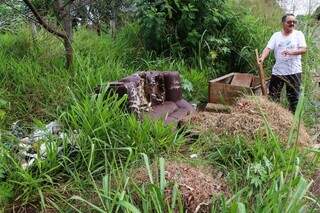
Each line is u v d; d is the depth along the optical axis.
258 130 4.10
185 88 5.87
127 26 7.51
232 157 3.82
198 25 7.01
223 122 4.32
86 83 5.07
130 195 2.99
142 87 4.76
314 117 5.32
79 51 6.24
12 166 3.53
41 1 6.39
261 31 7.57
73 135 3.84
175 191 2.96
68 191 3.42
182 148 4.15
